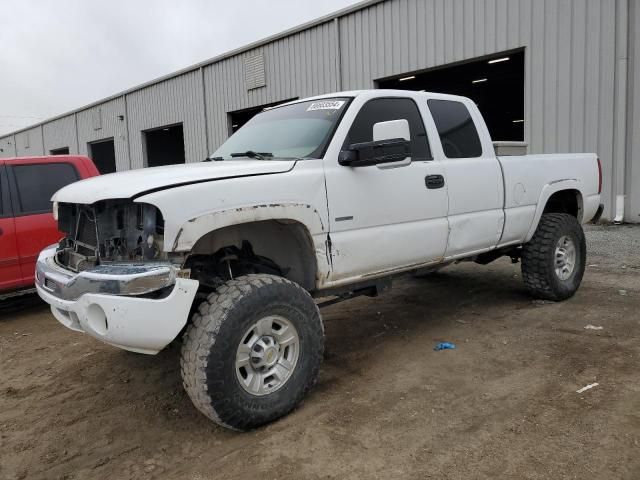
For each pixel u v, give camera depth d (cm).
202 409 303
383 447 295
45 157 633
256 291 313
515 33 1185
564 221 556
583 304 550
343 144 382
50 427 340
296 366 335
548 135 1156
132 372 426
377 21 1460
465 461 277
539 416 319
